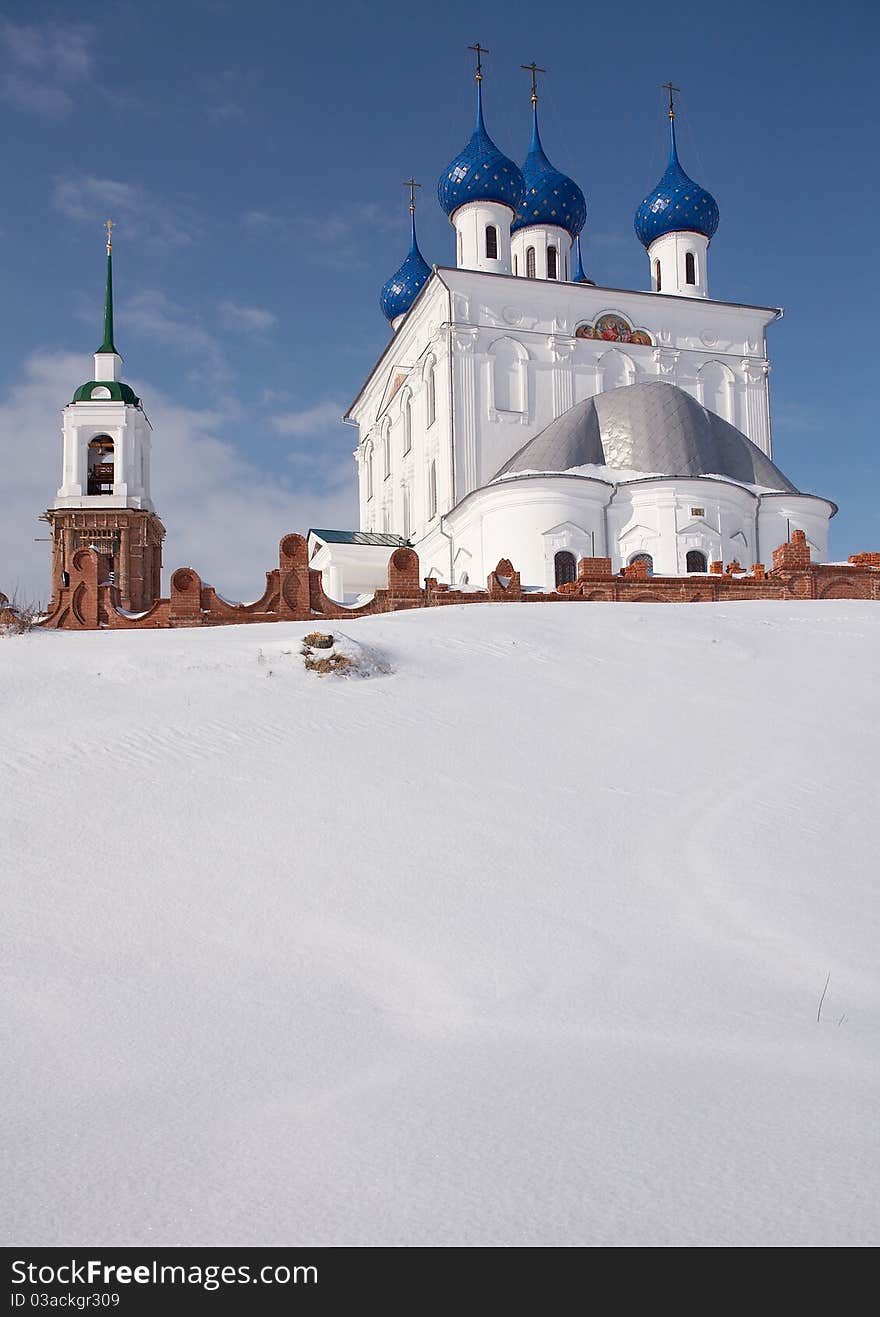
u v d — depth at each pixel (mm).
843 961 6086
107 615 25156
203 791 9070
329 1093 4406
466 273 46031
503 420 45844
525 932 6430
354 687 12812
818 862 7867
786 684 14461
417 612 19188
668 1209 3461
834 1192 3561
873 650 17203
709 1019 5262
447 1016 5297
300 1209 3490
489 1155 3828
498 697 12781
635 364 48406
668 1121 4113
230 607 25328
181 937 6301
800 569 29531
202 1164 3801
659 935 6422
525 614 18578
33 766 9609
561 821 8578
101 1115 4211
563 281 48750
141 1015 5254
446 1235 3336
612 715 12281
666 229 52781
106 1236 3357
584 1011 5355
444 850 7844
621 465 41375
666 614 19578
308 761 9969
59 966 5855
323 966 5918
